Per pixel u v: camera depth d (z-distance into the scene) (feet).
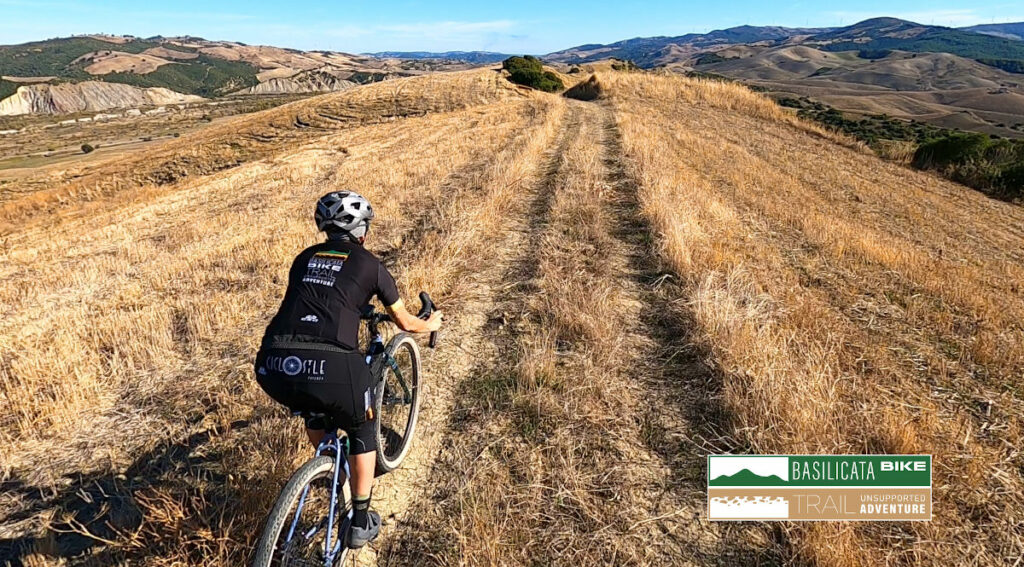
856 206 37.91
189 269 26.43
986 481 10.62
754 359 13.97
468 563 8.89
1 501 10.88
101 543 9.71
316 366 7.66
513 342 16.48
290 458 10.95
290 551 7.47
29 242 42.88
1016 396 13.75
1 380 15.76
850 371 14.76
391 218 32.04
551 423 12.48
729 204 34.55
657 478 10.85
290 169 60.18
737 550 9.20
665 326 17.53
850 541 8.93
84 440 12.81
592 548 9.27
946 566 8.77
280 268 25.21
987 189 48.91
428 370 15.01
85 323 19.88
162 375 15.78
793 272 22.94
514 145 55.06
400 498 10.62
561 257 23.22
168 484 10.94
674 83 114.11
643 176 36.76
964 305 19.95
